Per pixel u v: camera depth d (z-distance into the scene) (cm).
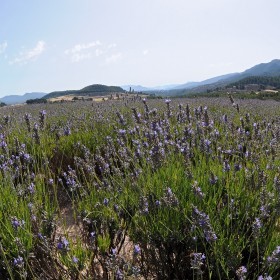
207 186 276
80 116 781
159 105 1232
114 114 810
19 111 1405
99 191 315
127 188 310
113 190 319
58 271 233
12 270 222
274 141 375
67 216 371
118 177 335
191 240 233
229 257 215
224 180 291
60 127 657
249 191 272
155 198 278
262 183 273
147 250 256
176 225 245
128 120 666
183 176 296
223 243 221
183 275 242
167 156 359
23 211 258
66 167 490
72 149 497
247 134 413
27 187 314
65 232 271
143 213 249
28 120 399
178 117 521
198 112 476
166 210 255
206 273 231
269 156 350
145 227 253
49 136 533
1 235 239
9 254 225
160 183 285
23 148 395
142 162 360
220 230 234
